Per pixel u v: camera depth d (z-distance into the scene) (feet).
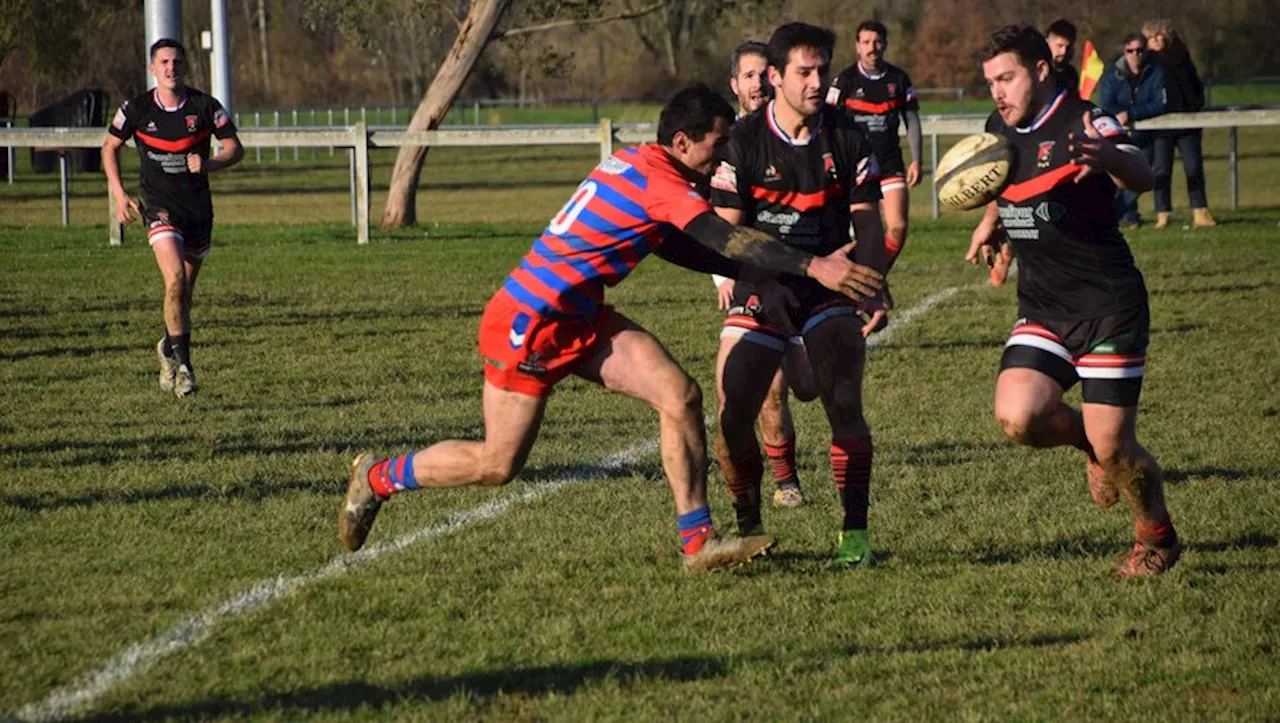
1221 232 192.85
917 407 95.61
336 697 47.39
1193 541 64.64
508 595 57.62
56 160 376.48
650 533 66.49
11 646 51.57
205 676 48.98
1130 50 194.29
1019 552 63.67
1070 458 80.79
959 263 173.47
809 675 49.11
